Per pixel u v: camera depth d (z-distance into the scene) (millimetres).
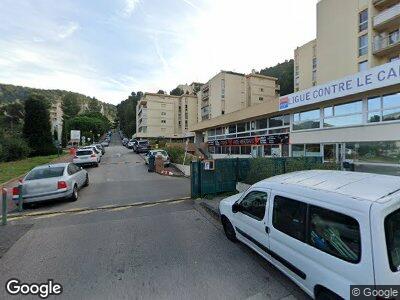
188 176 16422
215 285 3846
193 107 78000
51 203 9633
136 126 101562
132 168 21172
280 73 67438
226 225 5672
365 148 12141
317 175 4129
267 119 20828
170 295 3609
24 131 31000
